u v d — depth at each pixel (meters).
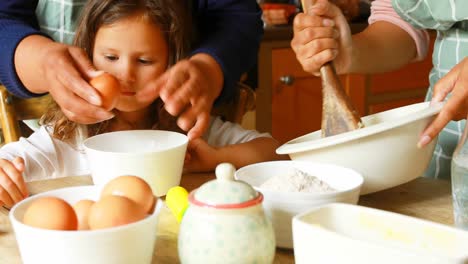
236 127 1.39
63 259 0.61
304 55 1.03
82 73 1.01
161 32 1.20
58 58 1.00
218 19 1.33
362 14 2.64
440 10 1.14
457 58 1.19
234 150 1.19
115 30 1.16
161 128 1.32
